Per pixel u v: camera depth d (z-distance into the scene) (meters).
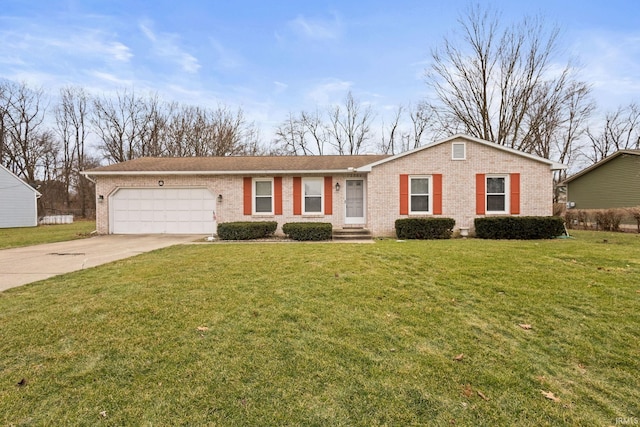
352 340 3.16
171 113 31.20
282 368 2.66
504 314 3.81
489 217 11.39
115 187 13.36
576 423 2.09
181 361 2.74
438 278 5.26
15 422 2.03
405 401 2.27
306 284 4.94
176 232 13.35
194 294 4.46
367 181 12.55
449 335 3.29
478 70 22.53
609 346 3.06
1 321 3.53
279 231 13.05
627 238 11.00
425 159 12.15
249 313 3.79
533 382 2.52
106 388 2.38
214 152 31.06
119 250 8.81
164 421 2.05
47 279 5.39
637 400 2.32
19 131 30.16
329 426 2.03
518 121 22.30
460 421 2.09
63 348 2.95
